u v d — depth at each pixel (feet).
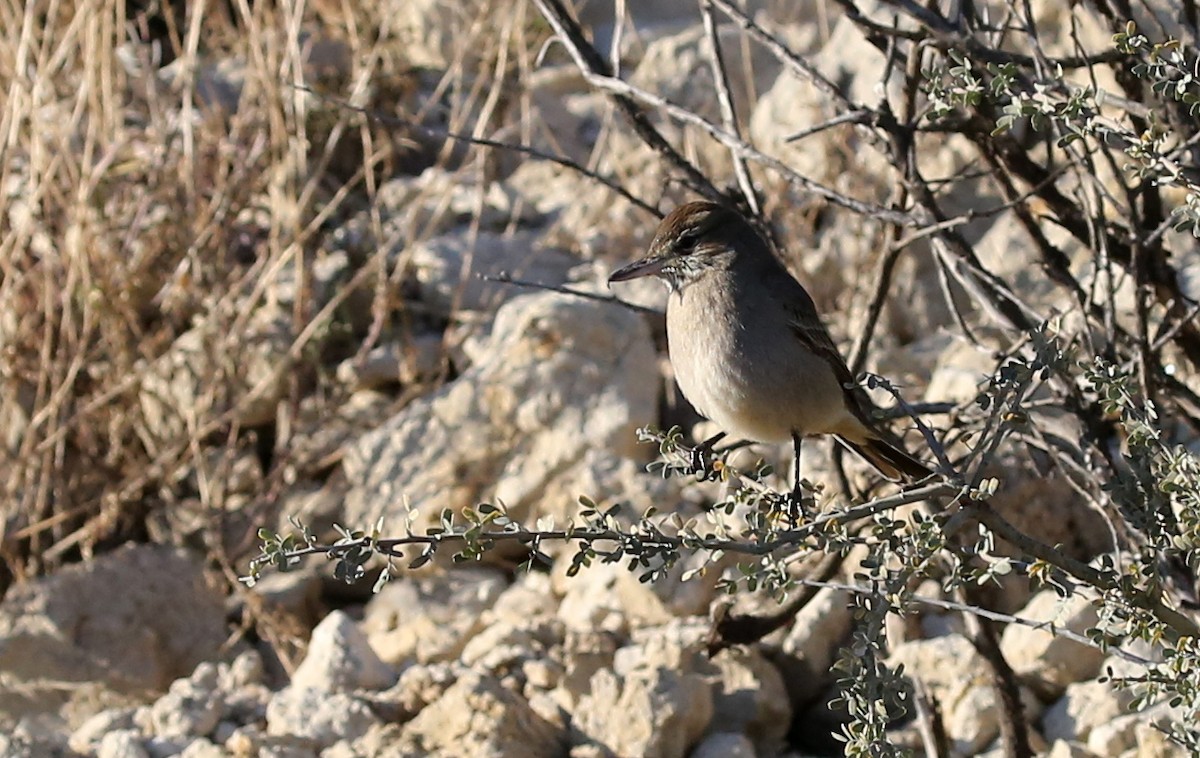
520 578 40.22
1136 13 34.27
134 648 38.68
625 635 36.29
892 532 20.49
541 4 32.58
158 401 44.19
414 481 41.37
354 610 40.60
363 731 33.12
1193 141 23.17
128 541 43.16
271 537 19.83
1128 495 21.93
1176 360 35.35
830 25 51.06
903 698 20.20
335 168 50.11
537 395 41.52
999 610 35.09
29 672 38.06
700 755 32.48
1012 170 30.14
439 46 52.70
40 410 42.47
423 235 46.16
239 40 49.93
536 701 33.86
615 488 39.75
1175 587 27.37
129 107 49.67
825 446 37.45
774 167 28.89
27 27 43.11
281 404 44.09
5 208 43.34
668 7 56.24
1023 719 30.71
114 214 45.01
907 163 29.73
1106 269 28.45
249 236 46.29
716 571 36.45
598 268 46.78
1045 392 33.68
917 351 41.73
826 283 44.75
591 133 52.70
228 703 35.42
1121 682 22.02
